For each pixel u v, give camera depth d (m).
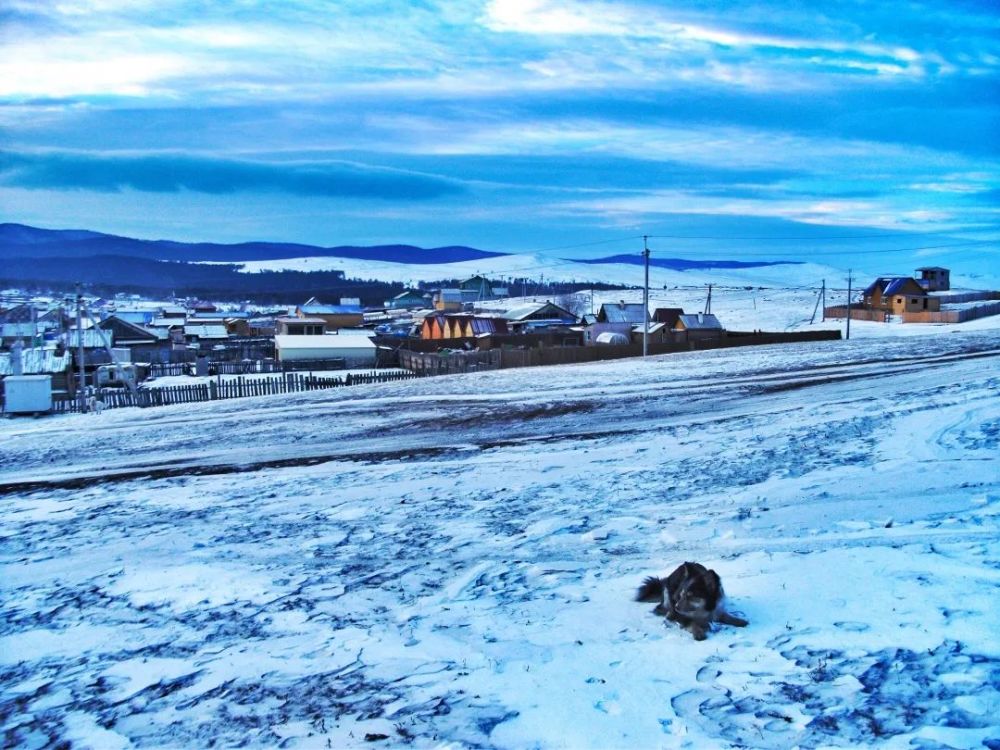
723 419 20.53
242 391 43.59
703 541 9.12
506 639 6.39
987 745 4.20
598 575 8.12
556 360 52.69
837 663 5.37
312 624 7.25
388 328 104.50
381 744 4.73
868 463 12.68
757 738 4.47
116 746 5.07
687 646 5.93
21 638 7.50
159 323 95.69
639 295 193.75
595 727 4.73
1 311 64.62
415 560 9.34
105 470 19.50
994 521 8.61
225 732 5.13
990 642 5.43
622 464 15.21
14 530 12.87
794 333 61.97
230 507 13.64
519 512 11.59
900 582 6.84
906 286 85.06
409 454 18.69
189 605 8.19
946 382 24.52
